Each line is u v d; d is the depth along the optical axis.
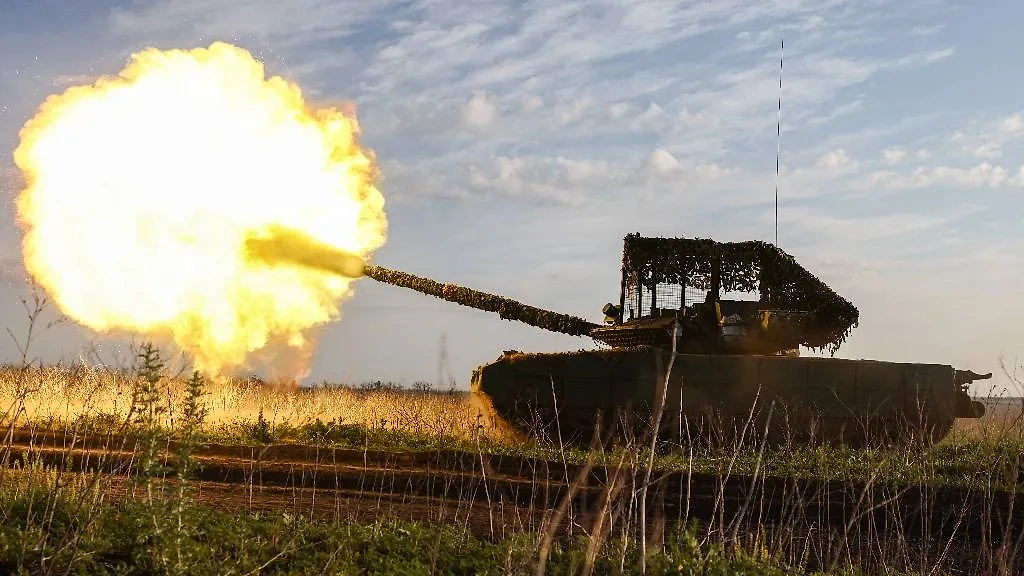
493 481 19.59
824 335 28.36
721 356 27.09
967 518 17.95
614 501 13.73
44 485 14.08
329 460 21.92
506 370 27.80
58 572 10.84
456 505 17.47
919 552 15.52
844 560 14.77
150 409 12.38
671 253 28.05
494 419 28.20
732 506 18.52
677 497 18.78
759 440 26.70
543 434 25.91
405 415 29.22
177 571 10.78
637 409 26.92
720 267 28.05
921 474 20.48
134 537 11.91
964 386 27.47
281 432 25.55
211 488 17.48
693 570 12.62
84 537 11.68
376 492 18.39
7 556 11.20
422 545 13.44
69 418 21.70
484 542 13.91
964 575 14.56
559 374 27.45
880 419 26.77
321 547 13.05
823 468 21.53
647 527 15.95
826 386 26.94
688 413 26.77
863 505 18.64
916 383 26.88
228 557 11.73
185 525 11.67
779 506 18.69
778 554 13.57
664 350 27.38
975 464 21.11
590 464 10.07
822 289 28.19
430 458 22.20
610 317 28.97
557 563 12.82
